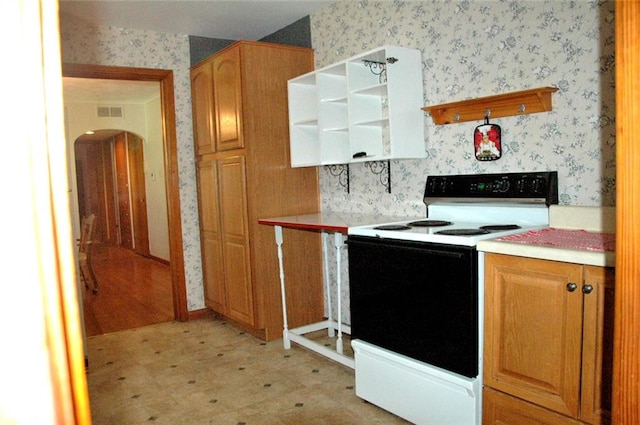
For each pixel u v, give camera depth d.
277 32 4.17
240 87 3.50
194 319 4.28
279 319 3.67
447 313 2.07
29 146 0.47
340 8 3.48
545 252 1.74
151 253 7.87
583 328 1.65
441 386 2.12
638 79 0.73
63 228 0.52
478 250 1.98
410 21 2.96
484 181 2.55
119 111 7.27
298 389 2.77
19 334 0.47
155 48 4.03
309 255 3.79
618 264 0.78
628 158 0.75
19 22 0.47
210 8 3.51
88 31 3.75
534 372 1.82
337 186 3.66
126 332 3.98
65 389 0.51
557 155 2.27
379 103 3.18
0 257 0.46
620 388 0.79
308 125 3.64
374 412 2.48
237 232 3.70
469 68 2.63
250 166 3.51
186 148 4.21
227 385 2.86
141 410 2.58
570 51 2.19
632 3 0.73
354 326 2.58
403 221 2.80
